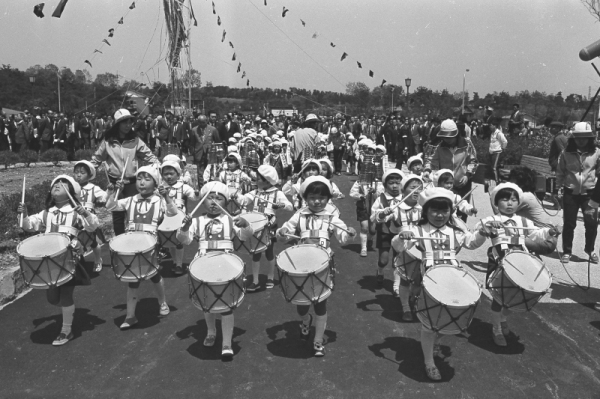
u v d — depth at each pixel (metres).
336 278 7.11
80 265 5.18
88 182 7.23
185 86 18.56
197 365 4.70
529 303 4.48
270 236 6.51
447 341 5.12
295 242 7.61
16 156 18.20
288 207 6.80
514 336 5.21
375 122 27.44
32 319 5.72
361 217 8.09
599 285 6.61
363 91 33.22
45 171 17.69
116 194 6.18
